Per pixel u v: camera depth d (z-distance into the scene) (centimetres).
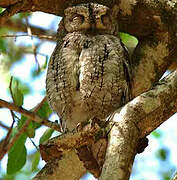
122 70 955
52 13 1005
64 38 1005
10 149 997
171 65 1042
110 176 662
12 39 1358
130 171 681
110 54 948
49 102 984
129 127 724
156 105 751
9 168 995
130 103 752
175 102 762
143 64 959
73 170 894
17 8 914
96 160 825
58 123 1027
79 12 1020
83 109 943
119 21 1013
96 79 934
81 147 784
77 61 959
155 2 981
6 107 943
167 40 980
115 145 700
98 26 1016
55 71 962
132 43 1207
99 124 735
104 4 1027
